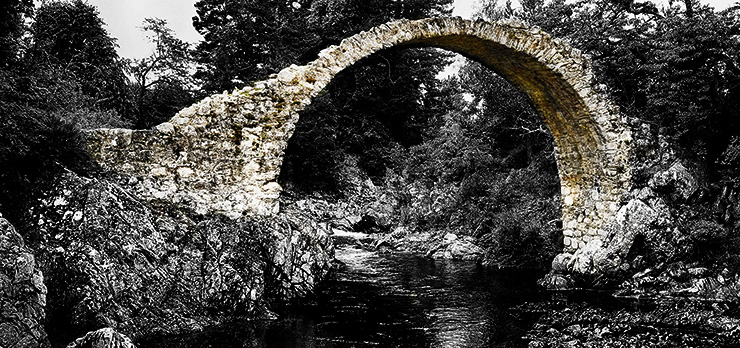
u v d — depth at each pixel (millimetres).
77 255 8555
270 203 12078
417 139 40500
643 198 14227
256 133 12109
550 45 14234
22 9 10477
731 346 8414
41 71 11781
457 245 19797
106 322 8070
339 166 34062
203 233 10758
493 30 13867
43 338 6551
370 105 38188
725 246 13156
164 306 9297
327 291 13156
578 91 14352
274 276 11234
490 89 24766
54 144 10047
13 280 6363
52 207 9344
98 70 27812
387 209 30438
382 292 13117
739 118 14289
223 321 9820
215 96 12031
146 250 9625
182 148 11664
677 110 14883
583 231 15156
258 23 29203
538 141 23375
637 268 13820
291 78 12445
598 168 14844
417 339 9070
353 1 32094
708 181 14875
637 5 18531
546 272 16188
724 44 13961
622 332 9344
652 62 15898
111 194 9828
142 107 30266
